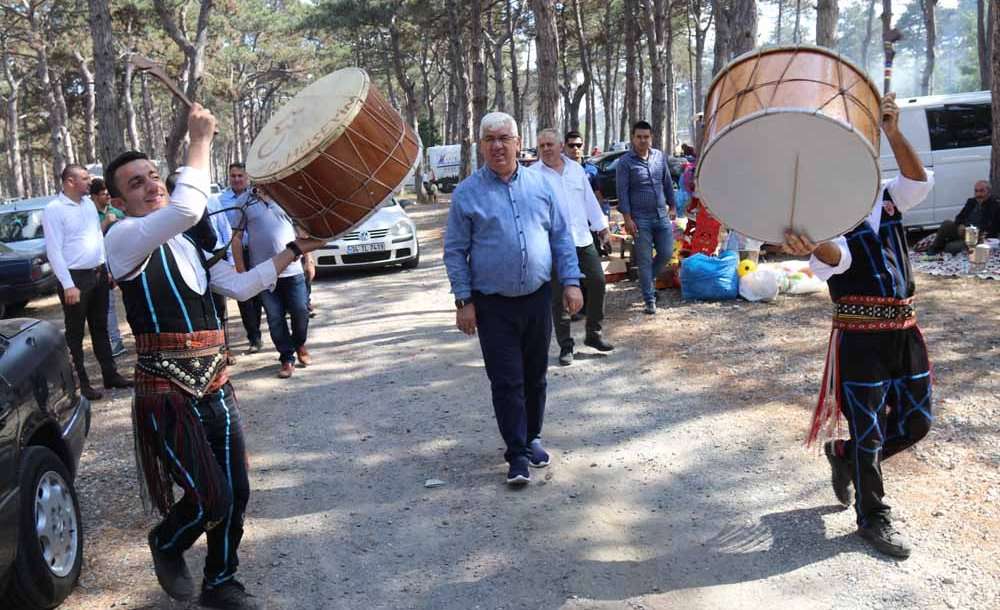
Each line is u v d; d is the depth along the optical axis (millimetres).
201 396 3145
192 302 3146
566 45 41969
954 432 4914
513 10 36312
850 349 3680
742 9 11359
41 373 3996
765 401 5766
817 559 3684
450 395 6438
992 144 11211
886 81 3439
